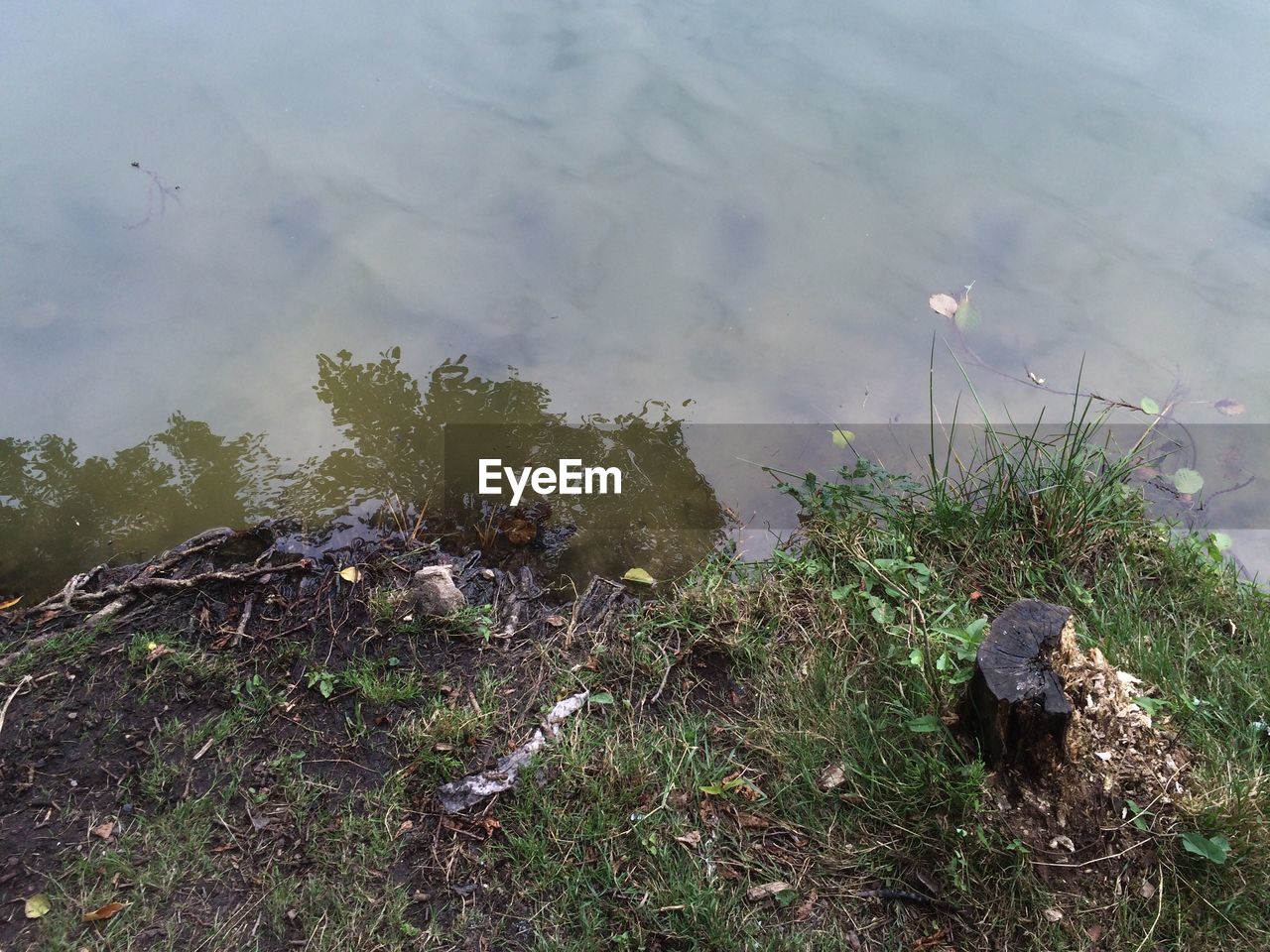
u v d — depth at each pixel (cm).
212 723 179
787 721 183
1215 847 157
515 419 247
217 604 199
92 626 193
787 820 169
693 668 193
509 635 198
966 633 175
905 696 184
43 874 159
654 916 157
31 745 174
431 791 172
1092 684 169
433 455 237
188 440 237
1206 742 177
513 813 168
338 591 203
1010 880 159
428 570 199
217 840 165
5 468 229
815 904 160
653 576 214
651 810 169
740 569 213
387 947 154
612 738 179
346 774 174
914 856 164
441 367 258
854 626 198
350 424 243
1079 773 164
